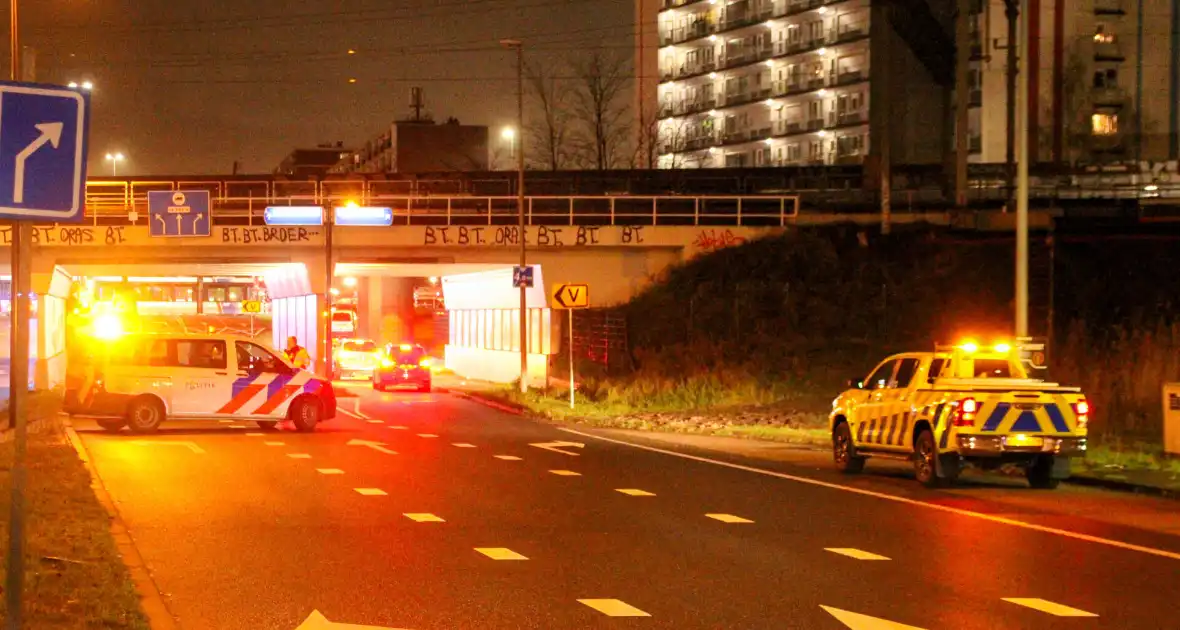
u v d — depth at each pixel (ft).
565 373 152.05
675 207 174.70
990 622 29.84
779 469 66.64
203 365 86.38
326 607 31.17
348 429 91.76
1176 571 36.76
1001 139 267.39
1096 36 268.00
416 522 45.80
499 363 171.73
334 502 51.21
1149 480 58.49
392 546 40.47
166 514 47.42
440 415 108.78
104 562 34.94
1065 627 29.35
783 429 90.48
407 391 147.54
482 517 47.26
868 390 65.57
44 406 107.55
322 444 78.84
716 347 138.00
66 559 34.88
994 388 57.72
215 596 32.45
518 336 165.27
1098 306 132.77
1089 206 162.91
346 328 273.13
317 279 158.71
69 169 20.06
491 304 179.22
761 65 329.52
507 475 61.87
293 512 48.19
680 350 139.74
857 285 148.87
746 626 29.35
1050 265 114.42
